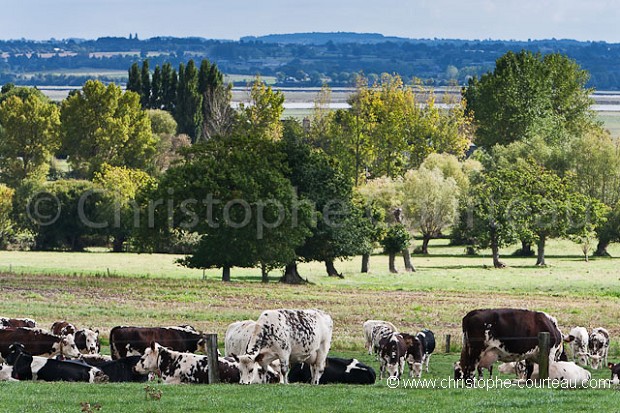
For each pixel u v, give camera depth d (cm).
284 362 2878
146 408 2297
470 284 8869
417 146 17800
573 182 12950
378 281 9162
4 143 16625
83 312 5522
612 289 8425
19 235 13262
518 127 17538
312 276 9781
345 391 2584
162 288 7056
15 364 2848
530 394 2545
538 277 9831
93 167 16512
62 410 2242
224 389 2595
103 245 13662
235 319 5419
